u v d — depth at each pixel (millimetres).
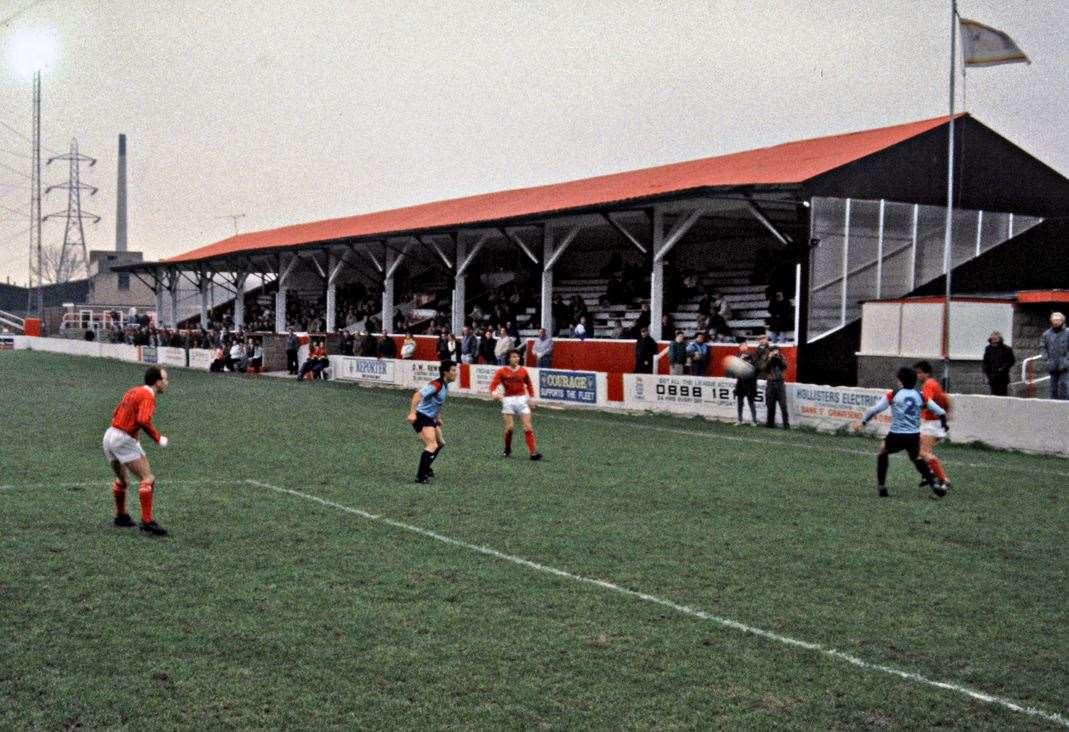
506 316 38156
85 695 5941
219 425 20547
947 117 29172
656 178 35844
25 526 10328
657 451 17328
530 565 9078
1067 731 5676
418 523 10891
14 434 18172
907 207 27281
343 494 12641
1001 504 12406
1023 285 29219
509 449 16609
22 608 7535
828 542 10195
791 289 31750
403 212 50812
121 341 59625
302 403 26344
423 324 42906
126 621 7281
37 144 70812
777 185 25281
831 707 5957
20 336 66125
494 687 6172
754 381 21938
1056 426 17031
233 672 6344
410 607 7742
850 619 7617
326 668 6441
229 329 52562
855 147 28641
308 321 50000
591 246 41719
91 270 92875
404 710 5809
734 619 7578
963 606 7988
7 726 5504
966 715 5875
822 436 19938
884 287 27094
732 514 11617
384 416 22938
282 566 8922
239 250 49312
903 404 12695
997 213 28953
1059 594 8367
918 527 10984
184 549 9500
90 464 14656
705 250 37938
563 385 27984
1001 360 20656
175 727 5535
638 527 10812
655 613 7691
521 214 32156
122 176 110750
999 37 22031
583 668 6512
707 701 6012
